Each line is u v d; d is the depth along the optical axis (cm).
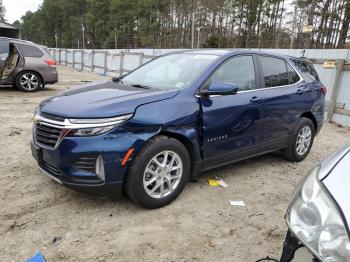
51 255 288
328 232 162
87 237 315
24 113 801
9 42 1095
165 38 5812
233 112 415
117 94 370
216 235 331
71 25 8831
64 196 386
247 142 448
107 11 7725
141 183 344
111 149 323
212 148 404
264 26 4488
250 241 326
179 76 417
